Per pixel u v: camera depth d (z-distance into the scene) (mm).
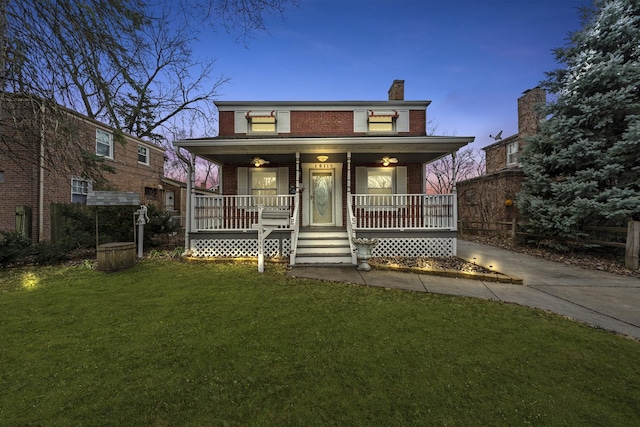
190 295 4879
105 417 2047
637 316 4039
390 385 2445
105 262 6453
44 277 6027
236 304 4445
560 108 9539
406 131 11070
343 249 7977
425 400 2258
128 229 8750
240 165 10508
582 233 8398
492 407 2180
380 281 5863
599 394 2336
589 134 8648
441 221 8531
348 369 2682
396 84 11992
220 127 11062
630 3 8406
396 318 3928
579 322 3812
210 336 3346
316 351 3014
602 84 8531
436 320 3863
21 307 4262
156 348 3053
